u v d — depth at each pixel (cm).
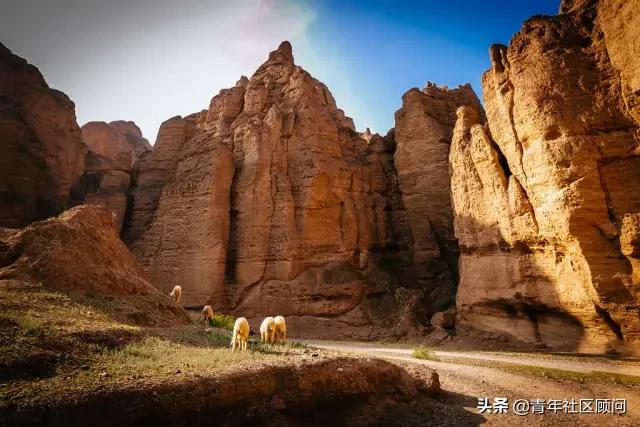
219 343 1500
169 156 4562
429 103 4306
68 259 1595
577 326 2233
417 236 3825
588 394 1279
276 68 4638
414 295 3275
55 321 1091
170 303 1972
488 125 2855
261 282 3422
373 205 3978
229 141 4050
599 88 2141
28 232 1591
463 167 3030
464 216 2986
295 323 3200
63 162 4297
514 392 1300
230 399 834
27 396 666
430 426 1052
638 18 1908
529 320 2498
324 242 3562
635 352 1894
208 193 3641
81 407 664
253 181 3675
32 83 4284
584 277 2062
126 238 4212
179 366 921
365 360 1173
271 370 952
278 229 3528
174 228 3712
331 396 1000
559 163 2117
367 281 3444
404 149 4153
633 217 1886
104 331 1099
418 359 1781
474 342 2545
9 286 1314
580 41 2273
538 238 2372
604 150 2055
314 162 3700
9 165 3684
